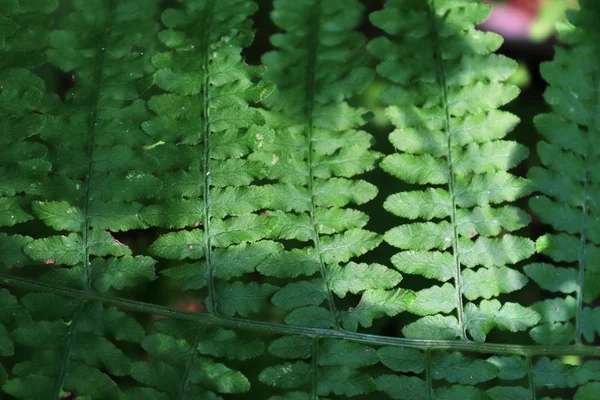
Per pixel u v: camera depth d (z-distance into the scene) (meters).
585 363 0.31
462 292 0.31
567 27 0.31
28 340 0.31
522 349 0.31
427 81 0.31
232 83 0.31
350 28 0.31
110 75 0.31
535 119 0.31
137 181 0.31
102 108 0.31
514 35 0.39
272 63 0.31
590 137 0.31
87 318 0.31
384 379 0.31
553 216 0.31
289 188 0.31
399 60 0.31
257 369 0.34
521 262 0.36
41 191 0.31
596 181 0.31
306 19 0.31
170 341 0.31
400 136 0.31
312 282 0.31
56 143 0.31
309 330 0.31
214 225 0.31
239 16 0.31
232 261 0.31
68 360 0.31
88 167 0.31
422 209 0.31
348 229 0.31
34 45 0.31
